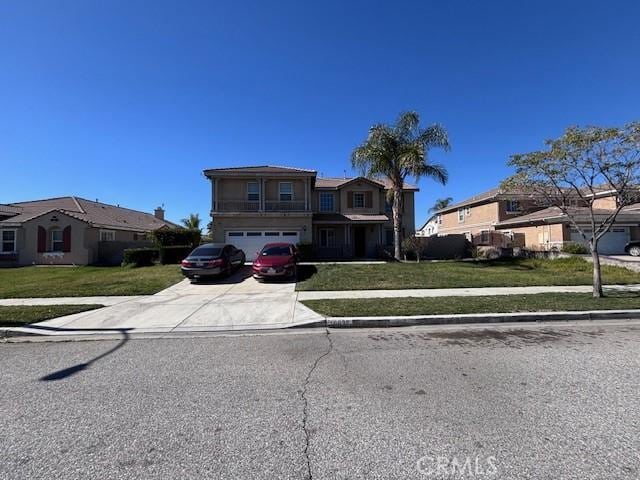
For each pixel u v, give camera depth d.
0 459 3.09
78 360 5.94
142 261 22.69
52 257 25.77
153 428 3.60
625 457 3.01
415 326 8.28
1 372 5.36
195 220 44.47
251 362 5.73
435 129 21.45
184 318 9.09
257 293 12.74
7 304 10.93
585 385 4.54
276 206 26.05
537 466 2.91
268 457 3.08
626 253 24.02
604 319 8.74
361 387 4.60
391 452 3.13
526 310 9.00
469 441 3.29
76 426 3.65
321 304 10.18
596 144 10.11
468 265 19.34
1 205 29.62
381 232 29.92
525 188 11.77
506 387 4.52
